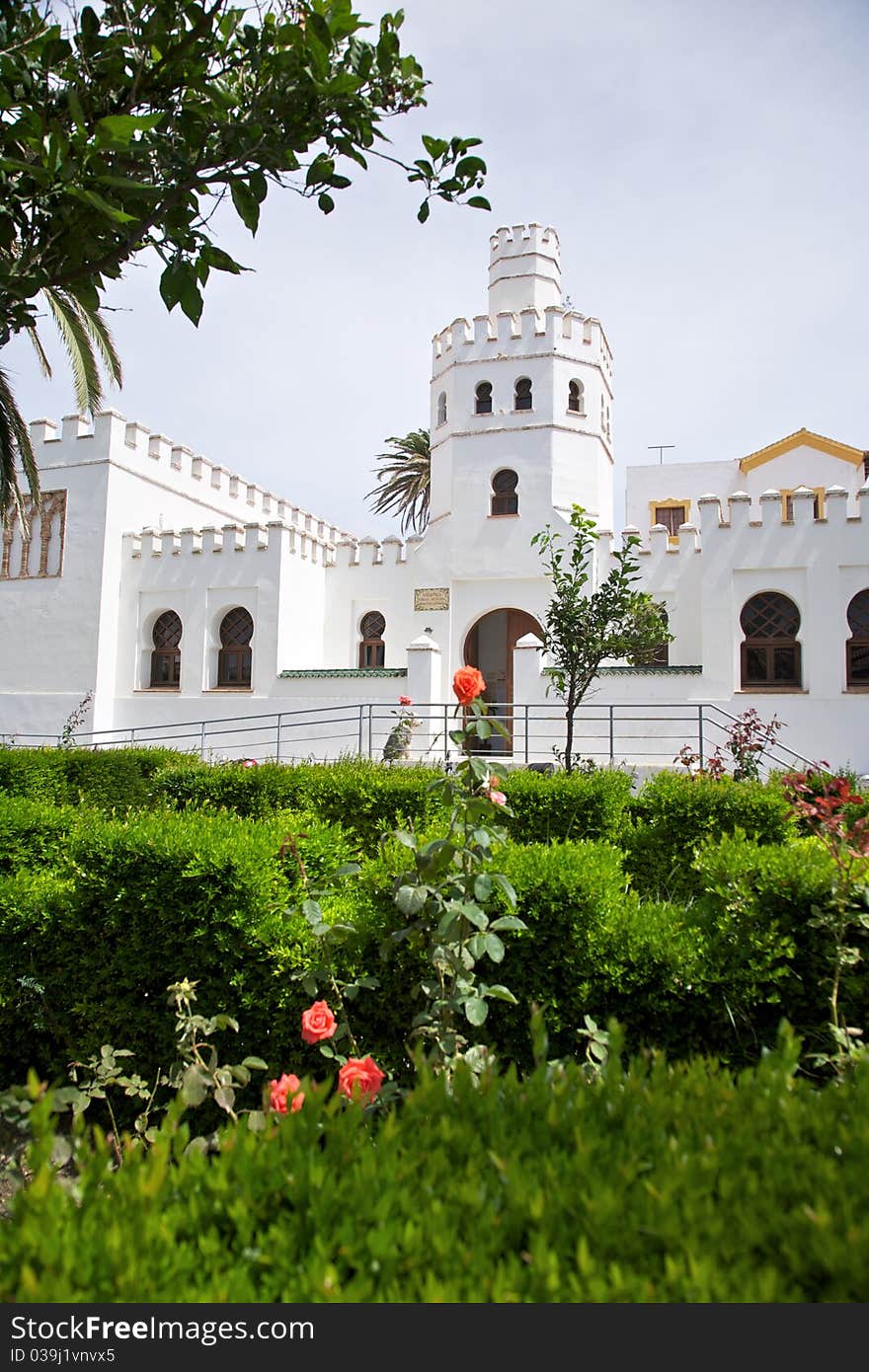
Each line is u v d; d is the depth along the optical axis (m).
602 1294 1.18
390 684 19.30
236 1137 1.61
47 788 10.94
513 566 20.31
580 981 3.58
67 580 22.27
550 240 23.64
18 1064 4.41
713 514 17.92
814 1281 1.25
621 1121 1.67
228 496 26.83
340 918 3.75
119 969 4.13
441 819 7.18
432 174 3.63
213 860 3.92
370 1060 2.41
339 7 3.25
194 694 21.25
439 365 22.47
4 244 3.37
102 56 3.29
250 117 3.39
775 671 17.59
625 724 17.56
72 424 22.58
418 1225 1.35
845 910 3.44
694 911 4.00
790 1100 1.68
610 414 23.45
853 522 17.12
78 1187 1.47
